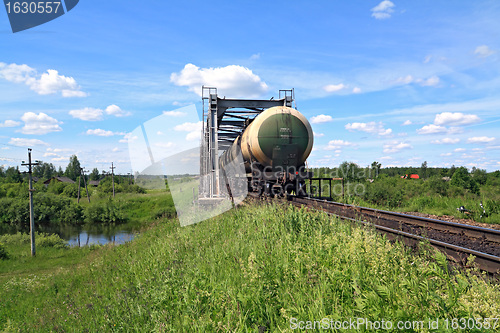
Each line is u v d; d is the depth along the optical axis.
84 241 35.84
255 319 3.67
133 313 5.24
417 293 3.16
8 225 54.00
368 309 3.09
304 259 4.80
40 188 86.69
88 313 6.68
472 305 2.80
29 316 8.87
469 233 7.63
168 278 5.79
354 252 4.40
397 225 7.72
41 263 23.84
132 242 16.27
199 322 3.91
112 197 61.47
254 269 4.57
